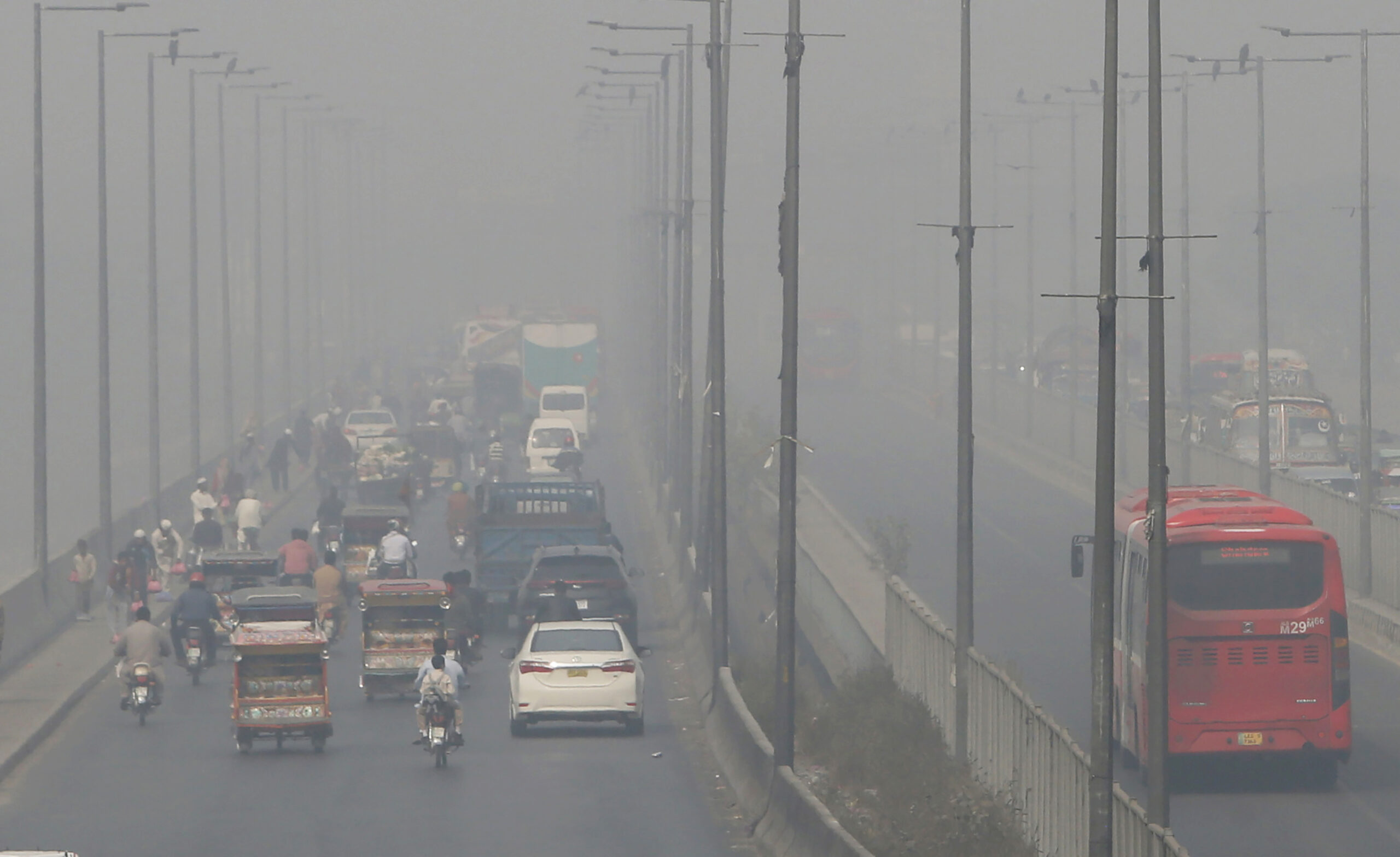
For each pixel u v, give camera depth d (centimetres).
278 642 7875
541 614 10012
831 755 7350
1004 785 5981
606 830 6288
